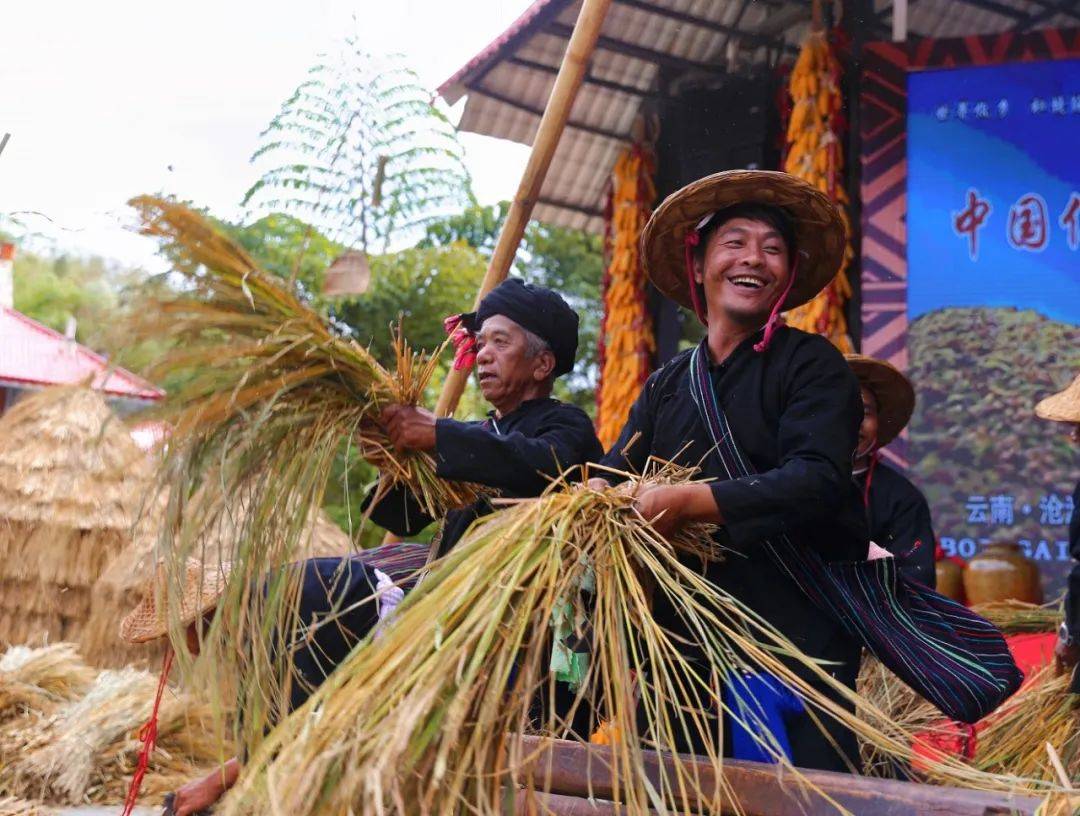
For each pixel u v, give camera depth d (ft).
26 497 21.61
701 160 25.53
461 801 6.02
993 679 8.35
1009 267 22.33
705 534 8.11
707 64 25.59
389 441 9.53
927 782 8.74
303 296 9.32
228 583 8.24
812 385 8.38
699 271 9.24
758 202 9.01
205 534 8.39
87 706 15.79
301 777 5.82
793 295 9.76
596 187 30.22
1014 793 6.70
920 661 8.26
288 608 8.89
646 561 7.36
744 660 8.13
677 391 9.01
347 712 6.13
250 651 8.25
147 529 20.80
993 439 22.20
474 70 24.93
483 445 9.20
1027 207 22.30
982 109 22.49
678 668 8.30
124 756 15.17
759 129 25.04
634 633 7.57
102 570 21.68
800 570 8.36
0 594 21.68
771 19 24.52
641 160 26.35
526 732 7.90
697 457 8.74
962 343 22.40
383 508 10.40
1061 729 12.60
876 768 9.16
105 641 21.18
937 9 24.26
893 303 22.65
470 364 11.41
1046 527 21.88
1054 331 22.07
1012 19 24.48
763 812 6.79
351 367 8.94
